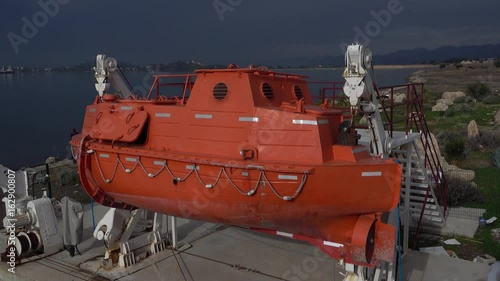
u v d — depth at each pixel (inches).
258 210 295.6
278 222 301.7
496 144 954.1
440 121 1339.8
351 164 267.4
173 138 323.0
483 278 366.9
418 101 431.5
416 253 418.3
